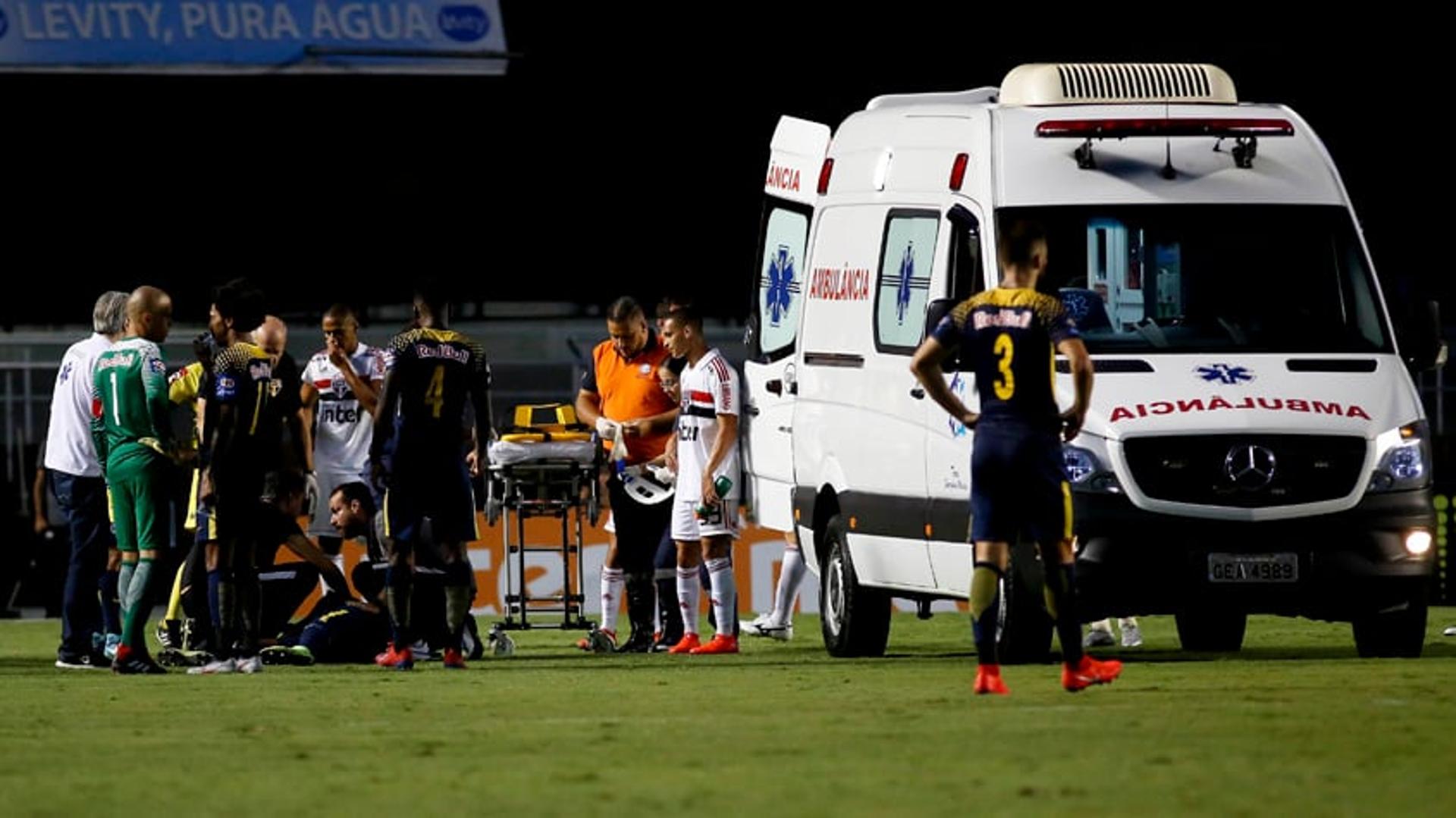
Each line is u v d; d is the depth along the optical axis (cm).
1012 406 3909
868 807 2722
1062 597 3981
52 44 10781
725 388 5612
